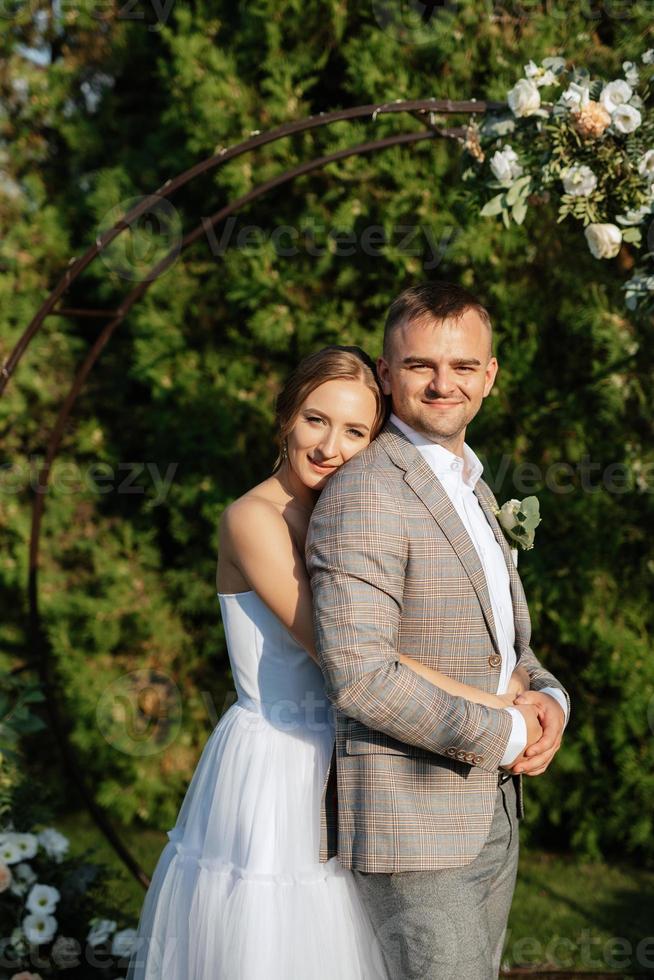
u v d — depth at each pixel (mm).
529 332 3959
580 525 3961
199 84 4137
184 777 4414
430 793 1785
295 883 1870
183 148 4426
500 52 3740
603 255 2400
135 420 4742
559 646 4078
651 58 2400
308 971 1827
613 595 3984
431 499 1816
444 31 3764
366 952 1894
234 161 4094
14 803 2908
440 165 3854
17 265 4629
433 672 1761
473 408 1892
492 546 2033
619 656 3914
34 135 4777
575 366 3979
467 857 1774
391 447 1873
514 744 1740
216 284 4410
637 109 2365
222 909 1872
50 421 4727
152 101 4801
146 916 2076
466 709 1703
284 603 1941
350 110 2580
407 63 3906
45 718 4664
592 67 3574
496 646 1852
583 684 4070
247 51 4141
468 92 3840
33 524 3322
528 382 3961
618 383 3725
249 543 1974
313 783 1934
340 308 4203
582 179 2365
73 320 4730
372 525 1756
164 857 2080
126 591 4480
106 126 4777
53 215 4672
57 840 2877
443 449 1924
